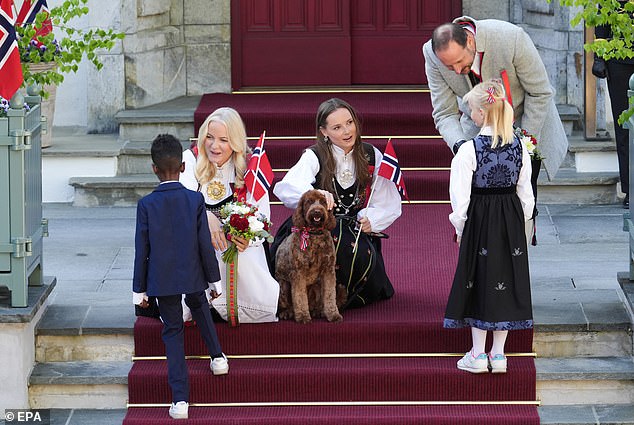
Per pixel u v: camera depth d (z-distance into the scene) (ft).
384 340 36.55
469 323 34.76
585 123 53.36
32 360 37.09
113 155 53.42
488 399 35.65
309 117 53.42
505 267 34.09
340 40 61.72
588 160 52.54
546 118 38.40
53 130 58.85
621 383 36.11
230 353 36.68
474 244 34.32
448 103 39.19
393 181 36.88
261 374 35.60
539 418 34.78
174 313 34.45
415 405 35.58
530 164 34.35
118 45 57.16
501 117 33.94
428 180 50.26
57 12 39.19
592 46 33.22
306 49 61.87
